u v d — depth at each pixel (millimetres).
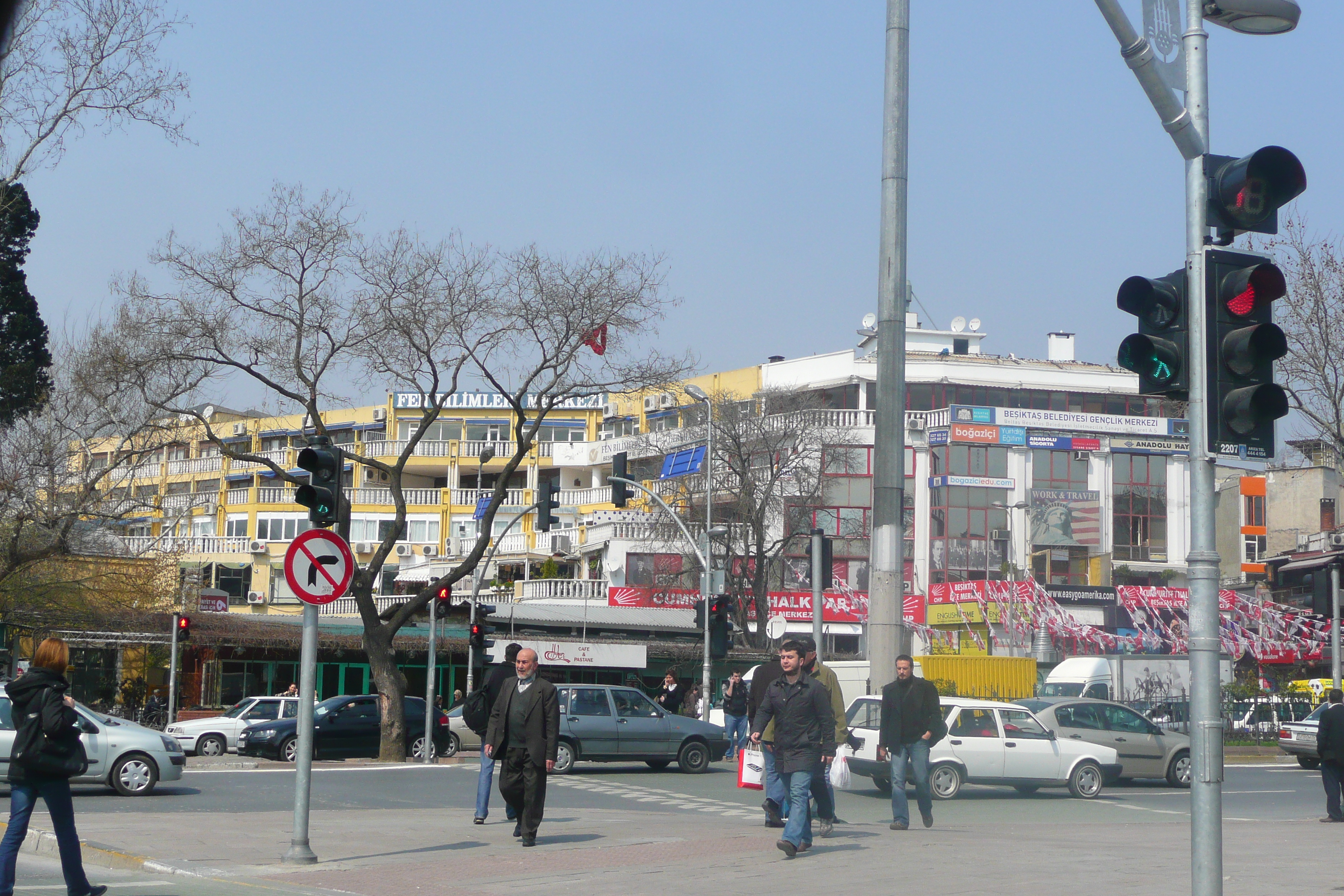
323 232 29328
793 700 12406
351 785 22406
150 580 43656
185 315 29219
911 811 18812
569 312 30422
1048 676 38000
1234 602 48406
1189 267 7465
